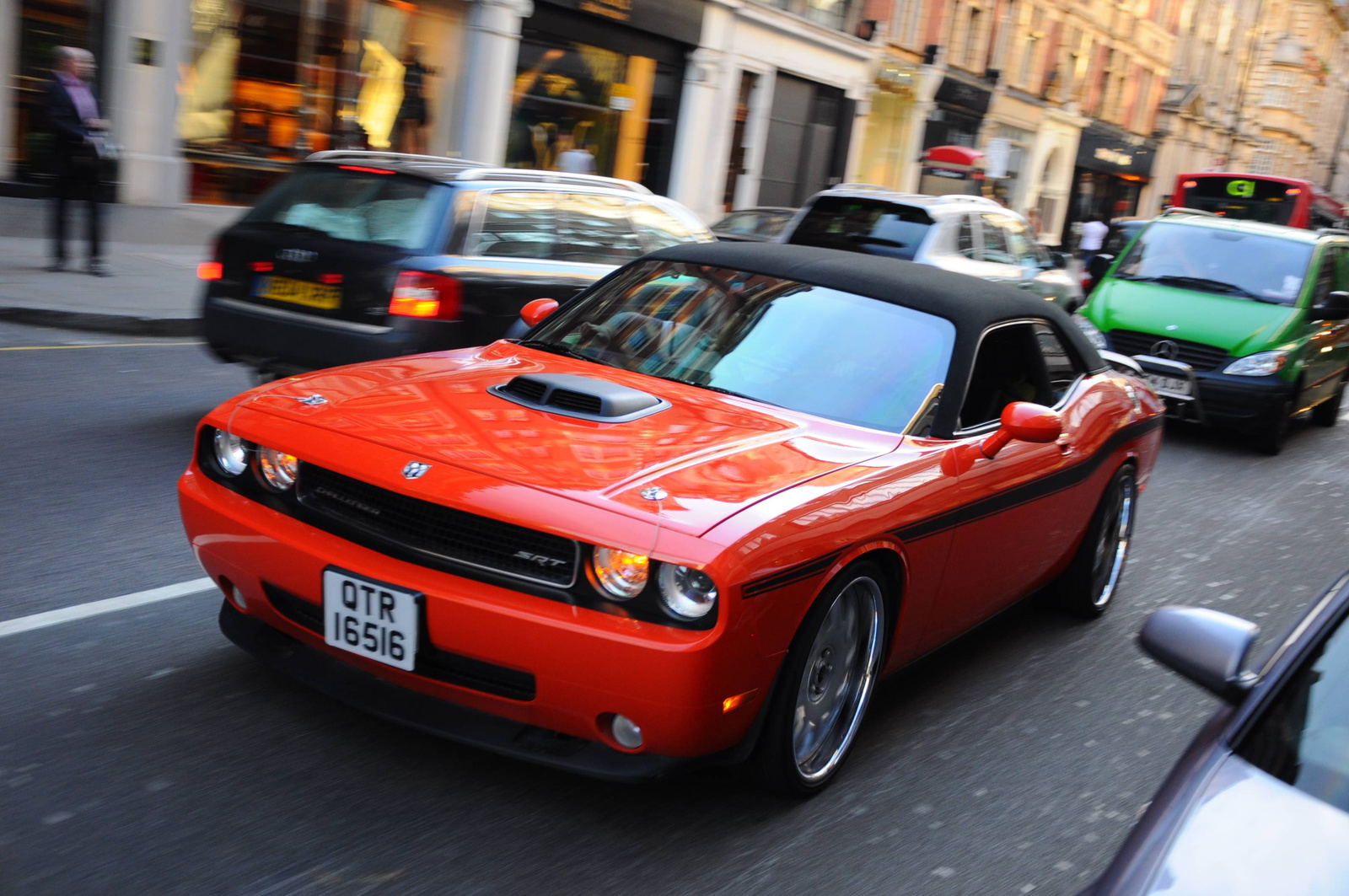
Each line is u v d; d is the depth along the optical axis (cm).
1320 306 1139
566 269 733
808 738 350
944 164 3058
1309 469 1070
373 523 328
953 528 388
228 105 1630
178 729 350
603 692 297
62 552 490
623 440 347
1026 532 453
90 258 1167
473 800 328
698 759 313
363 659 323
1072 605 554
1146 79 5203
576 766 310
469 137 1952
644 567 298
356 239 671
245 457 358
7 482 572
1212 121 6144
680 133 2473
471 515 314
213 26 1584
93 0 1472
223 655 406
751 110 2698
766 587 301
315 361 669
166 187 1577
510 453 330
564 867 301
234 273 697
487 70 1931
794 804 349
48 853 284
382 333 648
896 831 341
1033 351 480
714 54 2458
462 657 311
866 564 347
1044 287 1298
